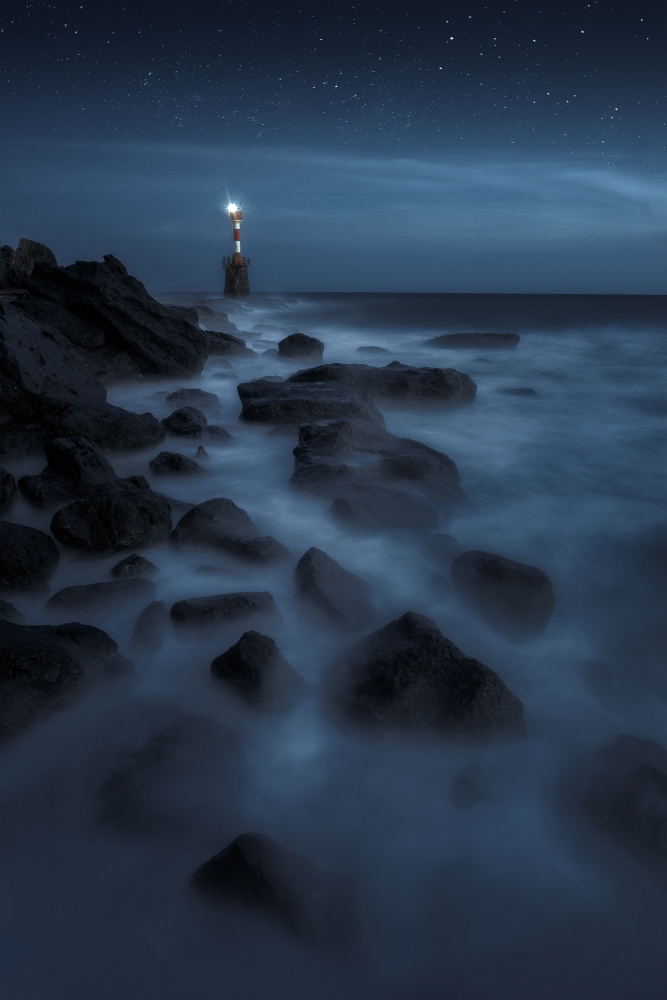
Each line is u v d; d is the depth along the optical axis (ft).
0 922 10.57
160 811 12.12
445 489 29.09
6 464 30.99
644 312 191.72
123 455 32.40
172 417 37.68
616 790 12.52
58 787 13.07
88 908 10.79
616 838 11.89
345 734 14.48
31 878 11.22
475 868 11.79
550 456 37.37
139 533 21.83
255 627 17.69
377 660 15.05
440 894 11.32
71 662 14.65
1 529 19.84
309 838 12.21
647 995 9.95
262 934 10.16
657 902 11.20
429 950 10.45
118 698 15.42
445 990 9.86
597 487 32.35
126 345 50.21
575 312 192.44
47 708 13.99
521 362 79.05
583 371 71.00
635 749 13.74
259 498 28.17
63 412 32.01
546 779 13.79
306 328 127.65
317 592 18.31
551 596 19.48
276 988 9.79
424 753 14.10
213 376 57.77
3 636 14.97
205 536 22.04
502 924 10.88
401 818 12.73
